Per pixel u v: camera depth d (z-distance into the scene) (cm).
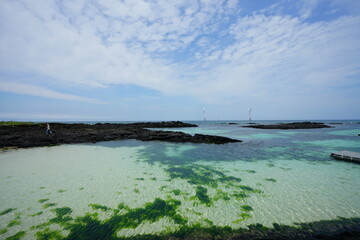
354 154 1603
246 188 980
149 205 793
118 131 3569
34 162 1445
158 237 593
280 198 856
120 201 824
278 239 580
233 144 2453
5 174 1149
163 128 6306
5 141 2250
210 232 617
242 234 606
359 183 1032
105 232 612
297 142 2652
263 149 2097
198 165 1430
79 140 2570
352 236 592
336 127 6325
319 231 617
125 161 1528
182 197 874
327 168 1334
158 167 1369
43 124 4519
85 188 957
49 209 743
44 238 575
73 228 629
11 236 580
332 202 812
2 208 744
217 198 864
